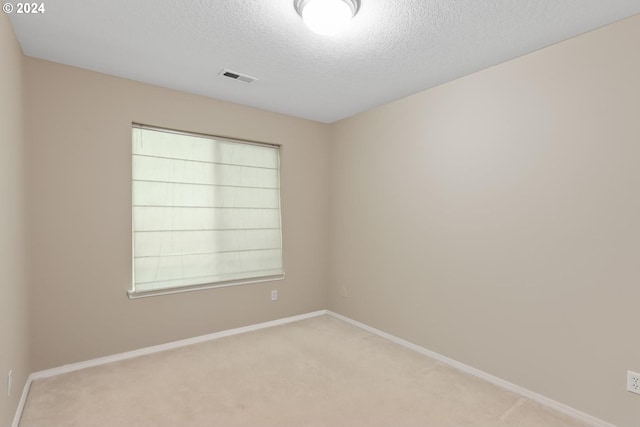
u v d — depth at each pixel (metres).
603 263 1.99
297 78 2.83
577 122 2.10
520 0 1.77
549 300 2.22
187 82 2.94
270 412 2.12
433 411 2.14
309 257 4.06
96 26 2.07
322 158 4.15
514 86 2.42
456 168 2.79
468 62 2.50
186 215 3.23
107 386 2.40
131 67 2.65
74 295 2.66
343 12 1.77
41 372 2.52
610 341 1.96
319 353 3.02
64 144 2.61
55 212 2.58
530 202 2.32
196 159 3.29
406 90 3.07
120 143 2.85
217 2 1.82
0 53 1.75
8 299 1.85
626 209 1.91
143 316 2.97
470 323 2.68
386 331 3.40
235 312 3.51
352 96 3.24
